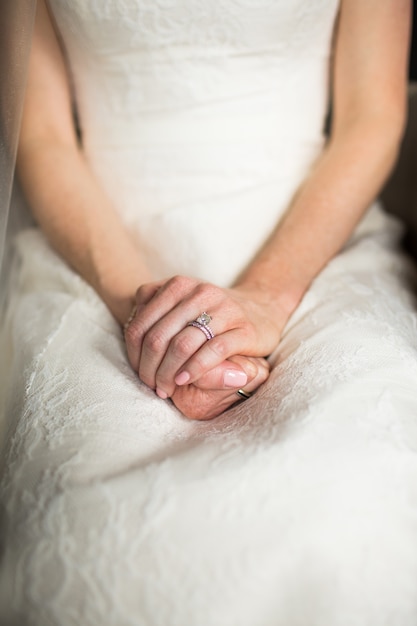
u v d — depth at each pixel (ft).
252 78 2.16
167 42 2.08
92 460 1.49
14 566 1.38
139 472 1.44
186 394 1.72
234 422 1.65
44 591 1.34
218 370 1.69
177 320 1.70
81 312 1.96
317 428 1.49
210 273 2.10
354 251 2.18
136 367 1.80
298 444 1.45
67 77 2.35
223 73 2.14
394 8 2.16
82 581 1.33
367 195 2.18
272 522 1.36
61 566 1.35
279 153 2.24
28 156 2.25
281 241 2.08
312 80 2.26
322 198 2.13
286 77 2.20
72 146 2.32
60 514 1.41
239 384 1.70
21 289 2.24
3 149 1.79
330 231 2.10
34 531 1.40
